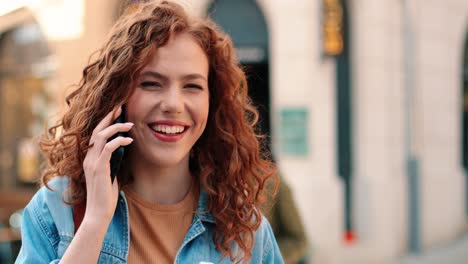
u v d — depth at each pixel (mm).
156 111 1712
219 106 1930
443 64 8789
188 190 1890
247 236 1885
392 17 7719
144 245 1776
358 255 7332
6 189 9250
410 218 8094
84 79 1881
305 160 7086
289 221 3275
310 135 7102
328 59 7148
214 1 7387
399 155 7938
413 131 8133
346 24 7367
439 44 8680
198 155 1946
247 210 1903
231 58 1911
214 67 1883
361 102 7379
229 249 1853
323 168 7156
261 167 1978
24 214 1792
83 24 7672
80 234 1601
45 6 7871
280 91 7141
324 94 7141
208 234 1878
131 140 1675
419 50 8289
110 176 1688
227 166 1922
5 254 5957
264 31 7391
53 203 1761
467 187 9461
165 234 1814
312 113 7090
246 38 7422
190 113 1751
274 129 7184
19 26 8695
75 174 1757
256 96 7406
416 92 8250
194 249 1838
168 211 1825
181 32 1736
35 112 8867
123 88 1714
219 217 1856
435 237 8750
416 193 8055
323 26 7062
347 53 7348
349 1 7363
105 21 7555
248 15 7402
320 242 7070
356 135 7391
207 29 1796
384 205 7500
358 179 7379
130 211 1797
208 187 1875
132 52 1693
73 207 1756
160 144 1726
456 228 9242
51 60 8555
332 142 7184
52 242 1724
